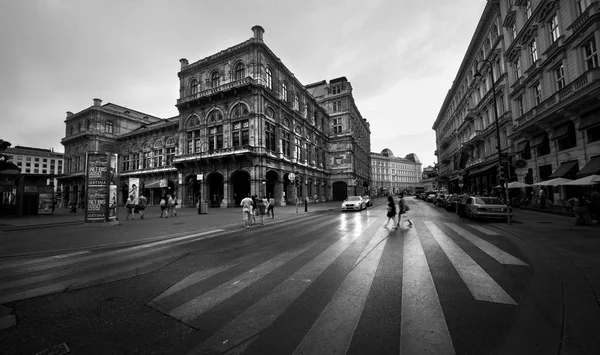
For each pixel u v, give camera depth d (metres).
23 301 4.02
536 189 18.98
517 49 20.83
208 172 30.69
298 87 38.59
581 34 13.93
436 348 2.56
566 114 14.65
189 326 3.15
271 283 4.56
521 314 3.22
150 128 42.00
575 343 2.58
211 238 9.61
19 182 19.91
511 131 22.84
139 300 4.00
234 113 29.45
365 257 6.17
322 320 3.19
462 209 15.50
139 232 11.15
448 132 50.06
